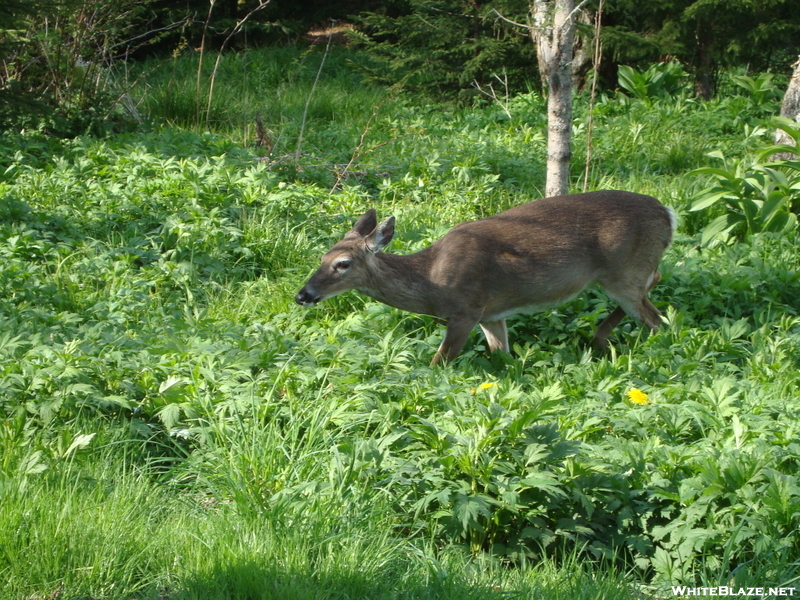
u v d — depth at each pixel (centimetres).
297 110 2188
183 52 2884
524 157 1741
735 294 1114
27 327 894
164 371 780
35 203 1322
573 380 858
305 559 550
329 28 3316
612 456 672
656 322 1066
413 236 1275
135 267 1176
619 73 2291
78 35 1900
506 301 1026
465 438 638
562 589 561
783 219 1326
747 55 2586
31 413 707
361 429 727
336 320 1065
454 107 2392
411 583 548
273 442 650
